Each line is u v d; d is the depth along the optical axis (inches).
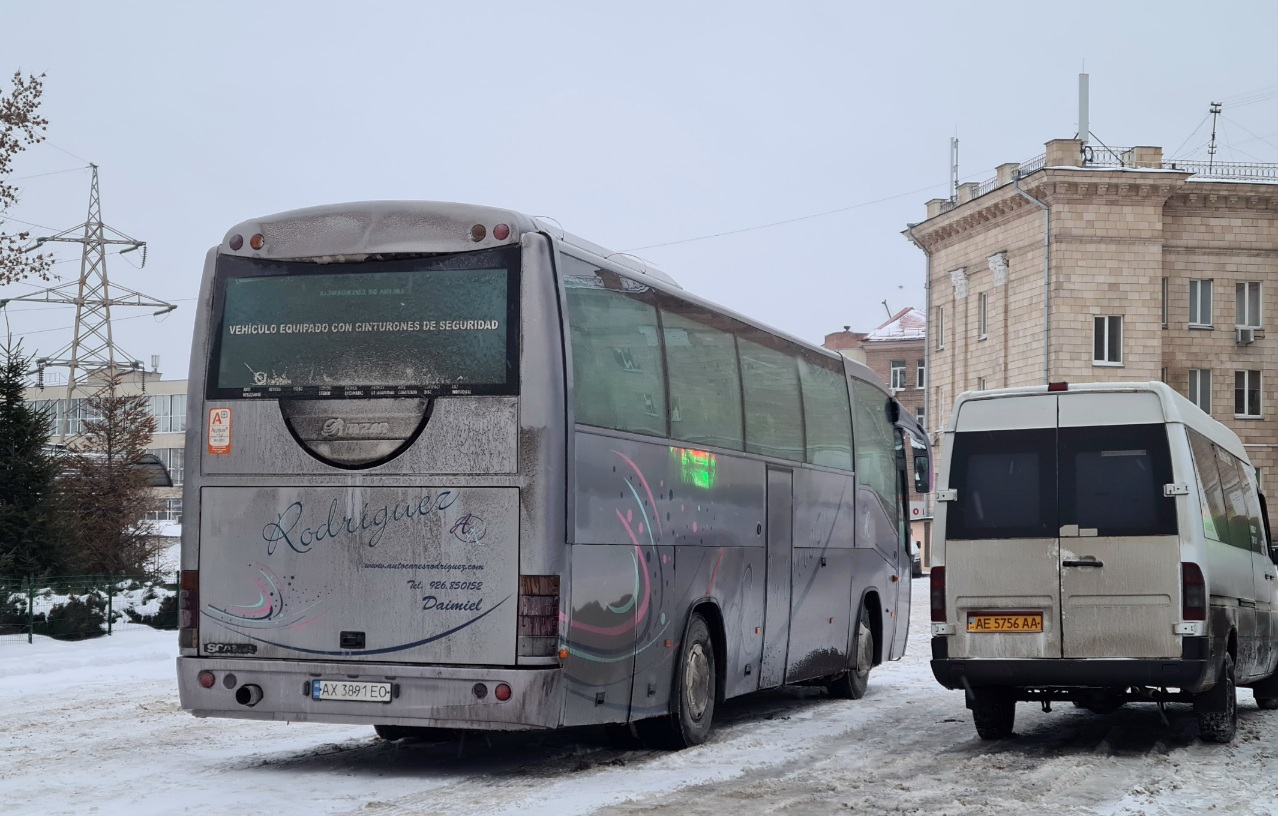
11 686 724.7
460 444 414.3
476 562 411.2
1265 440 2502.5
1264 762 460.1
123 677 778.8
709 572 511.5
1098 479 477.7
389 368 422.6
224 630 431.8
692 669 496.7
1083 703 522.0
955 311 2751.0
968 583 485.7
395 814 359.9
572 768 446.3
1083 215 2418.8
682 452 494.0
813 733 544.1
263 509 430.3
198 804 374.9
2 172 1173.1
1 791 395.9
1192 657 461.4
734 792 398.3
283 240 436.1
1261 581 585.6
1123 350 2421.3
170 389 4530.0
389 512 418.9
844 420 679.7
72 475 1405.0
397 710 414.3
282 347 432.5
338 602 421.4
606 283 450.9
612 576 438.6
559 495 410.9
